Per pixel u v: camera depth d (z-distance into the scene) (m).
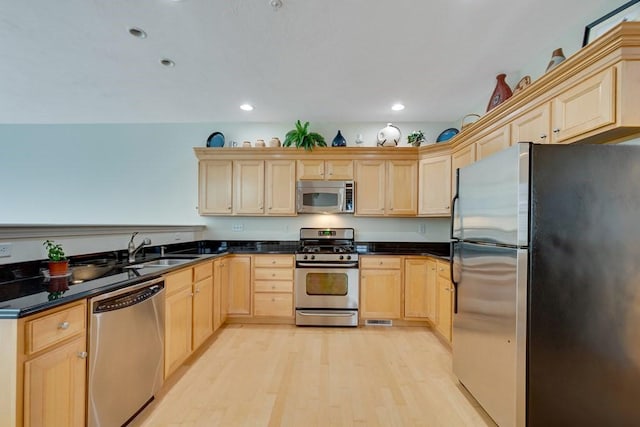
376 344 2.84
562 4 1.79
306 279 3.35
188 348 2.35
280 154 3.65
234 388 2.08
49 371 1.18
